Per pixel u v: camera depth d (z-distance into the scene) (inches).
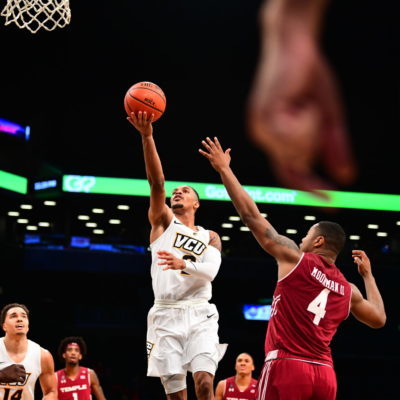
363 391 717.9
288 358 148.3
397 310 720.3
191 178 713.0
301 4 688.4
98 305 690.8
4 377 207.5
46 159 689.6
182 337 200.1
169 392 199.9
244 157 723.4
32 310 673.0
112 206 717.9
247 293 714.8
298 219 745.6
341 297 156.4
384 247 745.6
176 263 177.6
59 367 677.3
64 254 668.1
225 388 357.4
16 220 722.2
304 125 726.5
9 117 676.7
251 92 731.4
